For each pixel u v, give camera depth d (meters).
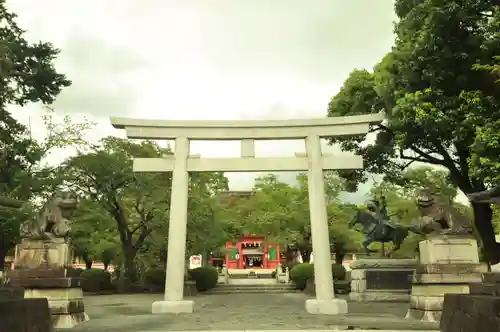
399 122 18.14
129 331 10.47
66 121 25.19
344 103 22.58
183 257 15.34
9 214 20.62
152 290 30.05
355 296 20.56
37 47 21.55
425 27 16.11
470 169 15.68
